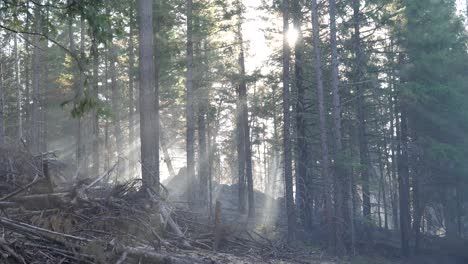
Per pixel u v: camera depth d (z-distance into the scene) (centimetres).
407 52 2600
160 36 2550
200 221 1482
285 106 2492
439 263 2686
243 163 3806
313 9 2384
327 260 1745
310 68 2809
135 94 4028
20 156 1238
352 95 2761
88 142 4188
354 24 2505
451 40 2561
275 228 2512
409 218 2938
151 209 1256
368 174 2925
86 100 921
